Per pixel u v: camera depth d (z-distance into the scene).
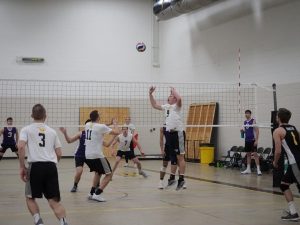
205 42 17.48
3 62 18.84
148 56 20.56
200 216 6.15
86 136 7.53
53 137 5.02
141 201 7.53
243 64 15.34
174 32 19.56
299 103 12.82
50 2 19.56
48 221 5.82
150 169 14.11
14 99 18.78
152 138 20.05
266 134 13.92
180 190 8.99
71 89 19.45
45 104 19.06
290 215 5.88
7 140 13.84
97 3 20.12
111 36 20.20
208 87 17.23
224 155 16.20
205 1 14.70
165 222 5.73
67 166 15.21
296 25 13.01
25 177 4.93
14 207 6.93
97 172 7.61
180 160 8.88
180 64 19.09
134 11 20.55
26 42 19.16
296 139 6.00
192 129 17.73
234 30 15.83
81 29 19.86
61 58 19.53
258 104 14.51
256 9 14.71
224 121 16.30
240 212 6.48
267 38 14.21
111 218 5.99
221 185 9.85
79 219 5.91
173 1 16.28
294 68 13.06
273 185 9.46
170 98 8.95
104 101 19.75
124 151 11.21
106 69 20.03
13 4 19.12
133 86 20.00
